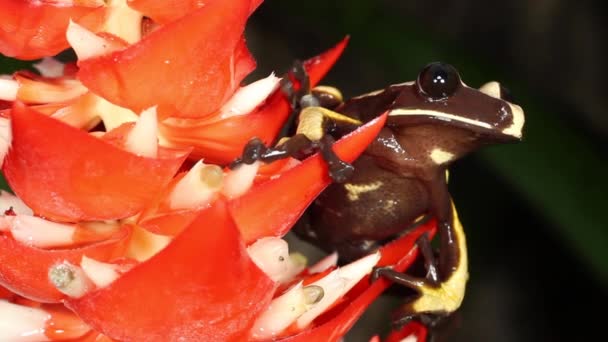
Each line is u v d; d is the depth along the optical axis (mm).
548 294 625
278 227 294
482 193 625
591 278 617
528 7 657
